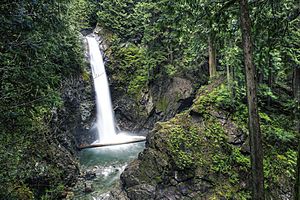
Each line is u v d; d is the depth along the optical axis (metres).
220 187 8.01
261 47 6.27
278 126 9.17
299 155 3.98
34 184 8.45
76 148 15.49
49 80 5.89
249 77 4.73
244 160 8.34
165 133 9.37
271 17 5.66
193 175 8.38
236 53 9.02
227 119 9.49
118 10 22.12
